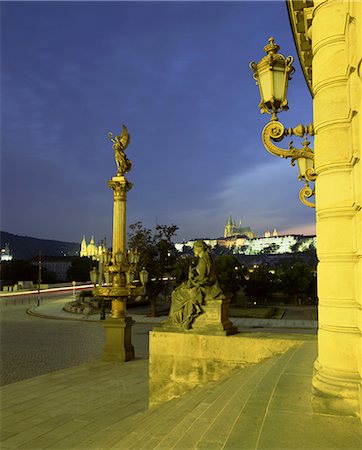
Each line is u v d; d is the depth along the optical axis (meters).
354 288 4.43
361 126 3.88
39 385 11.48
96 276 16.33
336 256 4.52
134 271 16.47
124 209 16.97
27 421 8.13
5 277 88.56
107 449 4.78
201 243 9.62
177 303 9.35
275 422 3.94
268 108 6.30
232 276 48.47
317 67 4.85
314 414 4.12
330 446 3.38
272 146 6.27
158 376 8.98
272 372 5.90
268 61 6.06
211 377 8.58
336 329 4.45
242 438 3.60
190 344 8.78
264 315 34.38
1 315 37.28
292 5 5.72
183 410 5.60
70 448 6.09
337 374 4.35
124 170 17.19
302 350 7.58
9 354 18.30
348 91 4.23
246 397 4.96
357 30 3.64
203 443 3.54
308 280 49.50
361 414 3.93
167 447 3.64
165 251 35.16
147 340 22.62
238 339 8.45
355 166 4.25
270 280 51.09
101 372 13.38
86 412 8.76
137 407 9.12
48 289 74.88
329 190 4.61
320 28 4.81
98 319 32.84
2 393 10.54
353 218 4.46
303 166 6.61
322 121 4.71
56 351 19.08
